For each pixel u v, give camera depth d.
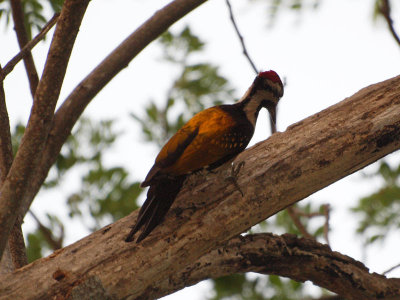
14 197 8.10
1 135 10.38
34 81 11.59
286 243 9.95
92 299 8.62
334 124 9.47
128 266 8.73
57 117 11.70
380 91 9.61
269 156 9.45
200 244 8.96
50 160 11.57
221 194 9.16
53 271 8.73
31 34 13.62
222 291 16.06
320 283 10.32
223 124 9.52
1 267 9.73
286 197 9.33
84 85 11.87
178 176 9.09
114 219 16.16
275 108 11.23
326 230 13.08
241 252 9.79
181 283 9.66
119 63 12.03
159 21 12.17
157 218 8.80
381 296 10.27
